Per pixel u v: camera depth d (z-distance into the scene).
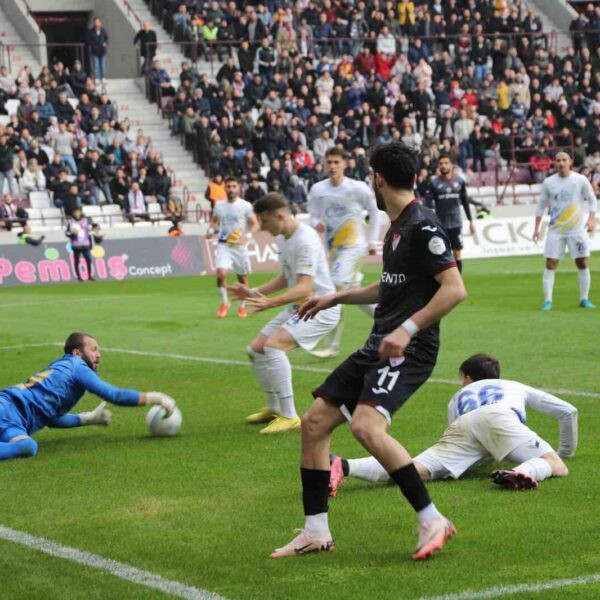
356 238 30.03
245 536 13.14
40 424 18.41
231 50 80.12
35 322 39.00
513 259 65.75
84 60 90.50
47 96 70.88
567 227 37.00
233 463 17.02
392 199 12.24
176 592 11.24
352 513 13.92
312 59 80.81
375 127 75.62
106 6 87.88
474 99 81.75
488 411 15.30
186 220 68.50
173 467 16.86
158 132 76.81
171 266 63.03
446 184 42.62
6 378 26.33
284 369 19.41
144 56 79.31
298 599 10.95
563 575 11.43
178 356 29.19
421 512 12.01
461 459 15.32
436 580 11.36
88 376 18.59
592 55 90.31
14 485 15.98
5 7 84.19
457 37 85.06
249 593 11.16
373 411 11.94
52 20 89.88
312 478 12.45
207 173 73.75
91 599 11.11
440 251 11.87
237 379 25.19
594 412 20.00
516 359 26.48
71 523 13.91
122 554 12.56
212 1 83.81
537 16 93.69
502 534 12.85
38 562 12.36
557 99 83.12
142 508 14.53
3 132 66.44
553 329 31.92
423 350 12.15
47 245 60.47
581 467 15.82
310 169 72.12
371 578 11.50
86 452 18.09
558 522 13.24
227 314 39.91
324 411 12.41
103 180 67.88
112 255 61.41
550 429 18.61
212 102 75.38
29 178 66.50
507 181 77.69
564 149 79.81
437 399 21.61
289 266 19.97
